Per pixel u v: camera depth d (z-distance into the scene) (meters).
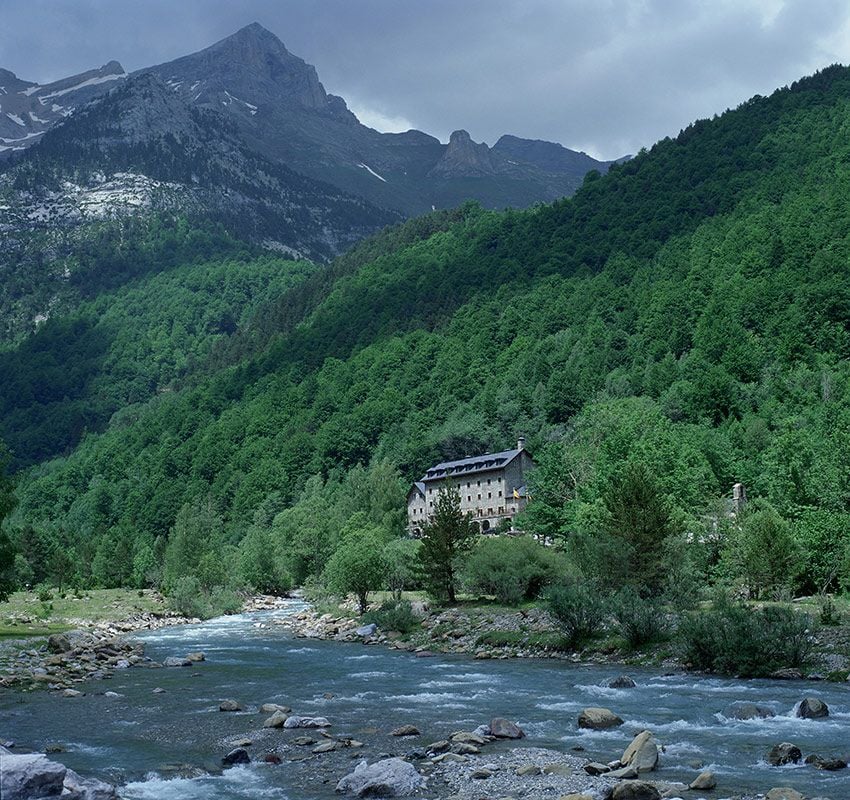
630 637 70.19
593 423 162.88
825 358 183.62
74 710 49.41
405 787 32.03
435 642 82.38
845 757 36.12
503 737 41.09
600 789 31.28
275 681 61.03
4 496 79.81
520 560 92.25
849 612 71.00
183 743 40.66
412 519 185.00
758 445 149.25
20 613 111.88
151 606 131.38
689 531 93.31
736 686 55.84
